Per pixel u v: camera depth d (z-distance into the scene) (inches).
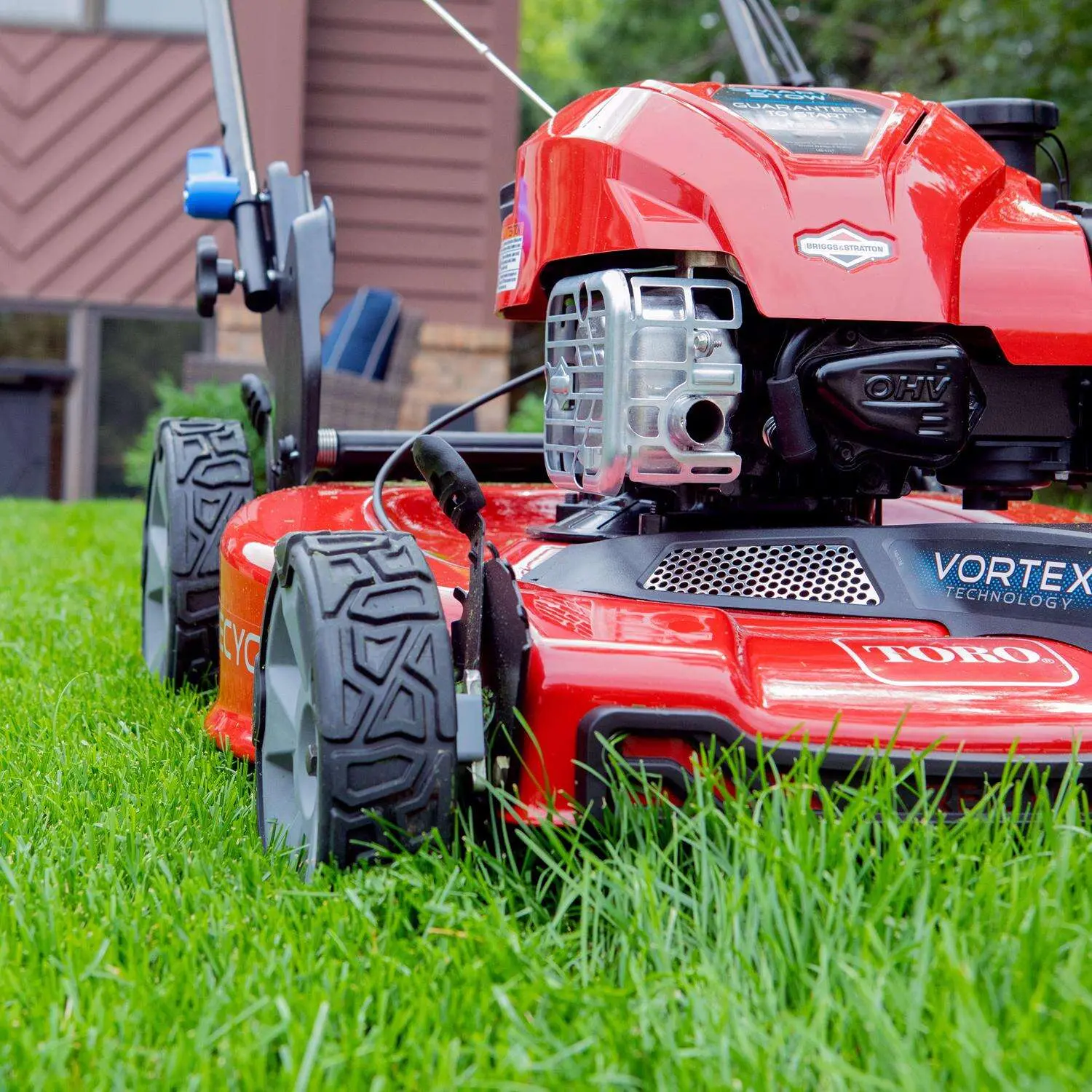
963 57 486.3
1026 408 109.6
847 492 109.0
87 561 249.3
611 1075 63.1
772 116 109.3
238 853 97.9
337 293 438.0
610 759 85.7
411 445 124.1
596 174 106.8
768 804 82.9
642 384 99.4
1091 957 70.5
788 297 100.9
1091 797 87.7
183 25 446.9
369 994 72.1
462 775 90.4
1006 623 97.9
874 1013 64.5
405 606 87.6
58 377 457.4
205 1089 63.2
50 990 73.0
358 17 431.8
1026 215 110.5
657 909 77.2
